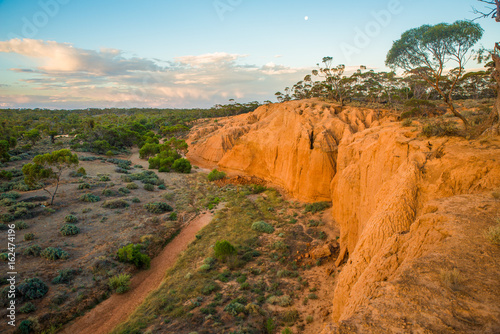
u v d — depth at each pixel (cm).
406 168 1568
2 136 7156
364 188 2300
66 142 9375
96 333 1878
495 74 1526
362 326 505
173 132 11250
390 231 1274
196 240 3203
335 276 2295
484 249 690
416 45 1803
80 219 3300
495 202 935
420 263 677
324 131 4366
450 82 4922
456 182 1242
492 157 1233
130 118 17525
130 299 2242
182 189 5200
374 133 3159
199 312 1927
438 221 913
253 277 2398
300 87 10012
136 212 3747
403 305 544
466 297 538
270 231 3312
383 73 6762
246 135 6494
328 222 3419
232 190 5131
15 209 3256
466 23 1590
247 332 1702
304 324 1802
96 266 2441
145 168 7006
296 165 4559
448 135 1761
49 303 1981
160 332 1755
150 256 2889
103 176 5062
